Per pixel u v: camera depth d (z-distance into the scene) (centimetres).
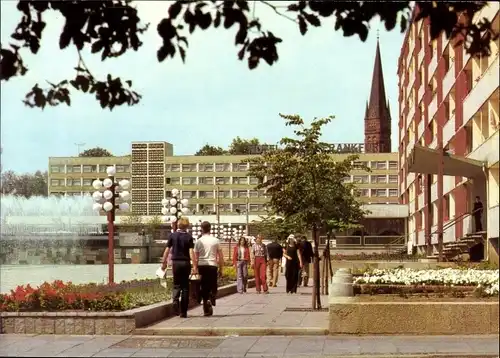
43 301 1673
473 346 1315
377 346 1342
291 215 2056
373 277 1709
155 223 11575
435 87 5656
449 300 1527
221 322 1706
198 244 1878
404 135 8481
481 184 3984
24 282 3656
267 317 1822
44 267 6481
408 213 8275
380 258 4688
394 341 1398
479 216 3759
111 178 2836
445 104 5159
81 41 843
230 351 1332
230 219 11469
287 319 1767
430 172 3934
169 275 3934
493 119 3491
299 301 2447
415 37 6800
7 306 1658
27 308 1667
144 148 13712
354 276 1816
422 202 6525
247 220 10581
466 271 1780
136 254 8775
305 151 2044
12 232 7144
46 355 1298
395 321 1473
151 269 6038
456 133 4500
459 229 4534
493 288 1584
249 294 2880
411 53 7406
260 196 13712
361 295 1639
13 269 5847
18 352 1333
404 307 1473
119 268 6406
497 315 1452
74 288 1925
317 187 2038
